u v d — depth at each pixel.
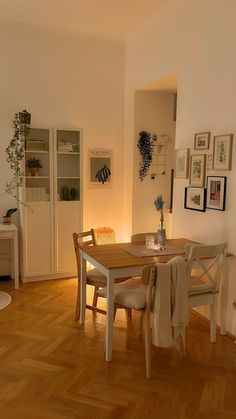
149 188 4.79
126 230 4.93
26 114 4.05
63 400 2.11
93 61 4.59
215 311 2.84
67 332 2.99
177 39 3.57
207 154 3.21
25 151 4.12
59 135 4.38
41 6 3.70
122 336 2.94
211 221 3.20
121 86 4.79
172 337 2.40
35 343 2.79
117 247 3.13
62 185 4.50
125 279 3.06
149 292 2.33
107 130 4.78
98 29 4.34
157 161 4.78
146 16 3.97
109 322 2.53
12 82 4.20
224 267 2.86
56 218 4.30
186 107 3.49
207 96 3.17
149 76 4.15
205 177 3.26
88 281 3.07
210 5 3.08
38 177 4.24
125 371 2.43
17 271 4.04
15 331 3.00
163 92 4.66
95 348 2.73
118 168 4.92
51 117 4.44
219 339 2.92
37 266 4.28
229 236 2.97
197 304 2.73
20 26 4.15
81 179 4.42
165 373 2.42
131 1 3.61
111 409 2.04
